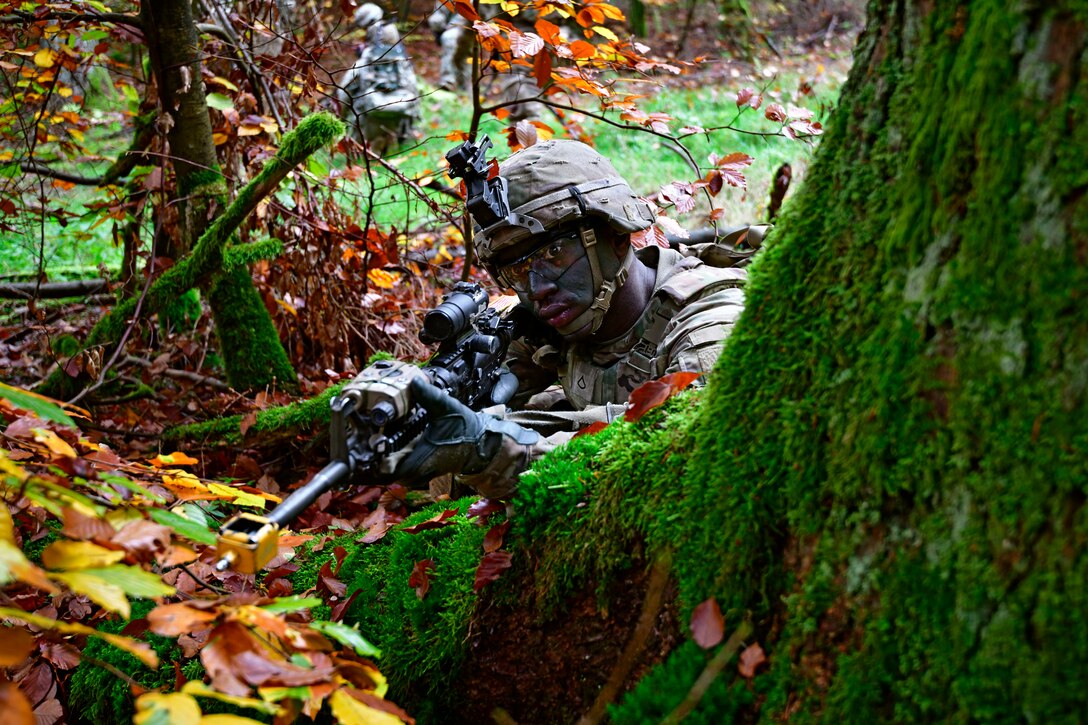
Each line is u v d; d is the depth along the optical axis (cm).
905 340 126
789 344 146
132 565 142
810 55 1101
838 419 134
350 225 418
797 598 136
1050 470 111
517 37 306
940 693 118
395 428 171
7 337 445
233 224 358
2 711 114
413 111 883
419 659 201
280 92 442
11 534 128
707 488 153
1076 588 108
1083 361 109
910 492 125
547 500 186
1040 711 109
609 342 263
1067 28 111
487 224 242
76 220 625
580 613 176
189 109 381
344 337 418
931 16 128
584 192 242
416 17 1334
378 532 234
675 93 923
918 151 128
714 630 142
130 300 378
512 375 238
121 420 380
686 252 298
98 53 445
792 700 134
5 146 508
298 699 142
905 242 129
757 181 612
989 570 115
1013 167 115
